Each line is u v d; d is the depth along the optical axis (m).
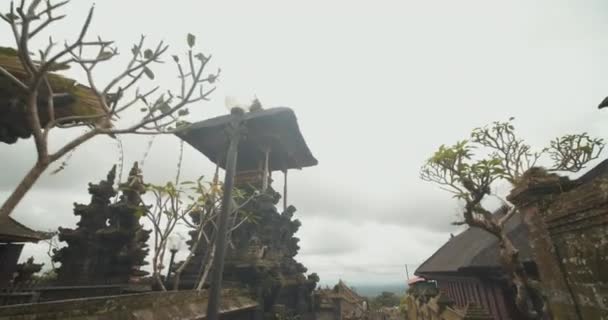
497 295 13.01
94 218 14.09
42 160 3.76
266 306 11.84
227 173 5.30
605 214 3.57
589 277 3.99
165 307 6.00
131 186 10.56
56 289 9.11
